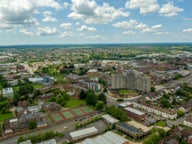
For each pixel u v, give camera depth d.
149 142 179.25
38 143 183.62
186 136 192.88
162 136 194.25
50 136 197.00
